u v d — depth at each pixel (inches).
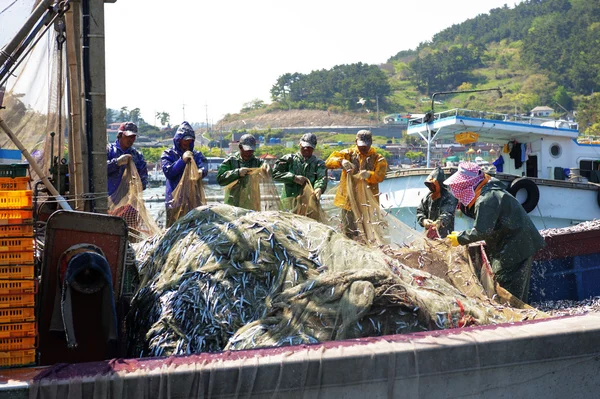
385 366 165.0
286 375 159.2
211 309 188.4
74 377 150.7
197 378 155.2
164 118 5629.9
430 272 257.6
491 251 277.9
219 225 215.0
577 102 6589.6
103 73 224.4
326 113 7258.9
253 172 321.7
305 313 180.1
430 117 693.3
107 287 170.7
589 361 183.2
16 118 280.8
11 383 147.8
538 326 183.8
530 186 572.7
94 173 224.2
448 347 169.9
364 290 179.9
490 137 694.5
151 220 313.7
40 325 173.0
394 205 592.1
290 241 204.8
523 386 177.8
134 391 152.1
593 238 330.0
